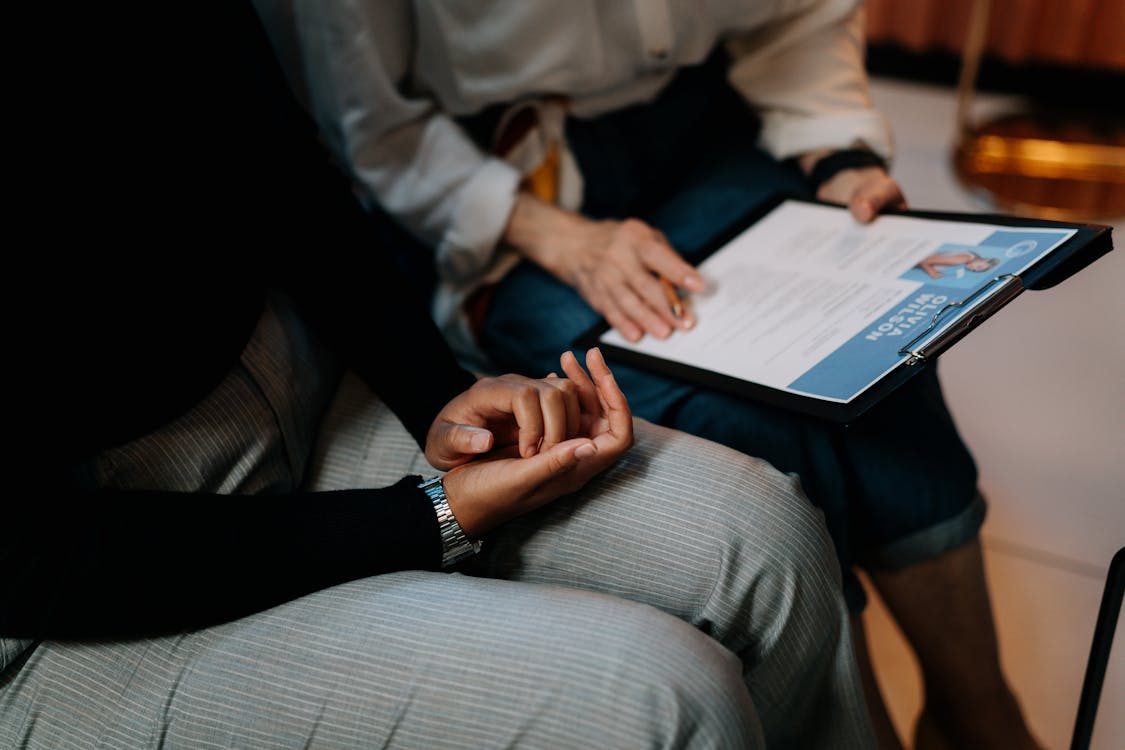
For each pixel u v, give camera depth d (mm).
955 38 2160
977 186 1879
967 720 1031
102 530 670
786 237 964
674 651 619
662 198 1170
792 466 897
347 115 1055
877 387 722
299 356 860
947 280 804
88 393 701
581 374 755
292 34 1071
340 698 647
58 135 687
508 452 772
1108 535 1303
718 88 1204
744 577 696
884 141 1116
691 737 594
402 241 1199
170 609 682
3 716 695
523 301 1089
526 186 1115
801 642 713
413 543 721
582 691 605
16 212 668
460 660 635
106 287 708
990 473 1407
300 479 850
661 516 721
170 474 747
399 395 845
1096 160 1914
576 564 741
